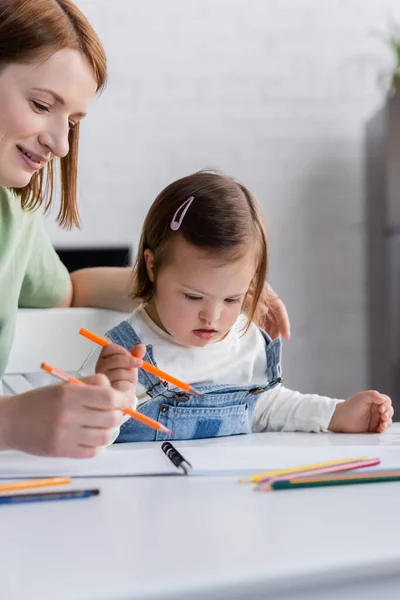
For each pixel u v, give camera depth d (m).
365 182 3.07
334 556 0.42
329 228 3.06
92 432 0.62
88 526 0.48
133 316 1.02
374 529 0.47
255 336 1.07
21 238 1.08
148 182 2.89
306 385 3.04
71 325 1.07
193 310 0.96
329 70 3.06
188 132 2.93
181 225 0.97
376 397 0.93
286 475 0.61
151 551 0.43
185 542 0.44
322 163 3.05
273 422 1.02
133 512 0.52
